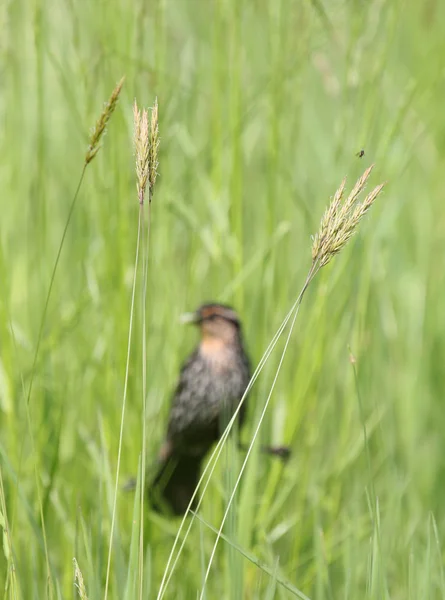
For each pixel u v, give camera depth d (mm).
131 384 10047
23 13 12211
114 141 9906
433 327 12898
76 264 11945
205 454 10609
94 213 11016
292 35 10930
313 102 13789
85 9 11891
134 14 10180
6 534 6473
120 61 10367
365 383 11695
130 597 6230
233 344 10391
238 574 7508
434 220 13570
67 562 8453
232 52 11188
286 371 10656
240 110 10516
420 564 8477
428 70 12273
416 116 11836
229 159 11164
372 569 6977
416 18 13148
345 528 9875
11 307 11188
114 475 9961
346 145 11000
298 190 12281
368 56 10781
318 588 8164
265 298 10648
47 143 12469
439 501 11406
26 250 11484
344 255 10102
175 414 10484
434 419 12562
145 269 5902
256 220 12242
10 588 6488
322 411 10664
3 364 9312
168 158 11156
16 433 9148
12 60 11273
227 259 11031
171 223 11398
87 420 10680
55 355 10656
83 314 11203
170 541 9969
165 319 10766
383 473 11180
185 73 11820
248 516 8586
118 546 7605
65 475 10117
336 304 10938
